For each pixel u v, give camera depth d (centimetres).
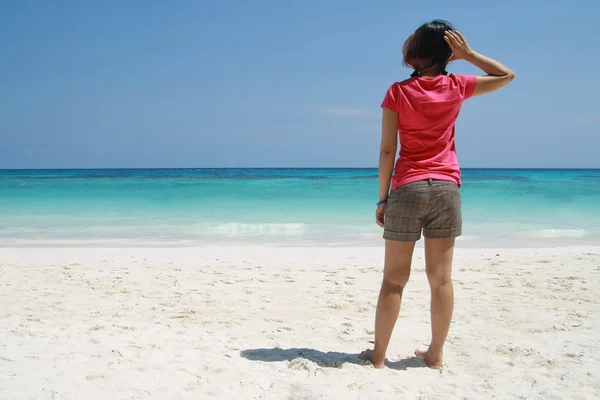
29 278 632
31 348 335
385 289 308
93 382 279
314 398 262
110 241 1052
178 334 388
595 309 479
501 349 353
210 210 1636
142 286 593
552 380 298
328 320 449
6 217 1456
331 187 2609
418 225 294
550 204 1775
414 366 321
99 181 3291
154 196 2112
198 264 753
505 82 300
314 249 925
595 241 1059
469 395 274
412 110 287
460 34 297
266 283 614
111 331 390
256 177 4275
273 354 341
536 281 608
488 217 1451
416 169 291
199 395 266
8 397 257
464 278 634
